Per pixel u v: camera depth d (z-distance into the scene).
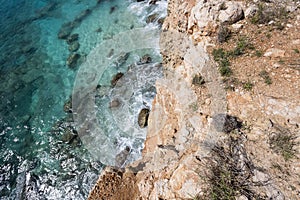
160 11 17.09
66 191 11.21
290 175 5.73
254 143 6.41
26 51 17.48
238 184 5.68
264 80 7.57
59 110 13.91
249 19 9.34
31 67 16.41
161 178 7.04
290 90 7.16
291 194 5.45
